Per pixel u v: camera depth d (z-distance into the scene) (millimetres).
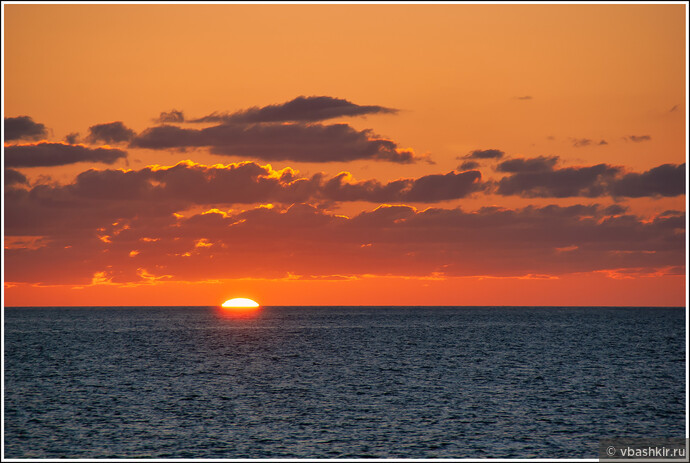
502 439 107625
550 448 103562
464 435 109375
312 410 125812
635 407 129500
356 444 104688
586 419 119812
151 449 102000
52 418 118812
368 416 121125
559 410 126562
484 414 122875
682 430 113688
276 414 122500
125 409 126125
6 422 116000
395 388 150250
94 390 146625
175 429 112188
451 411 125250
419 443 105250
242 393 143375
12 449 101625
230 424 115375
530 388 150500
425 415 121938
